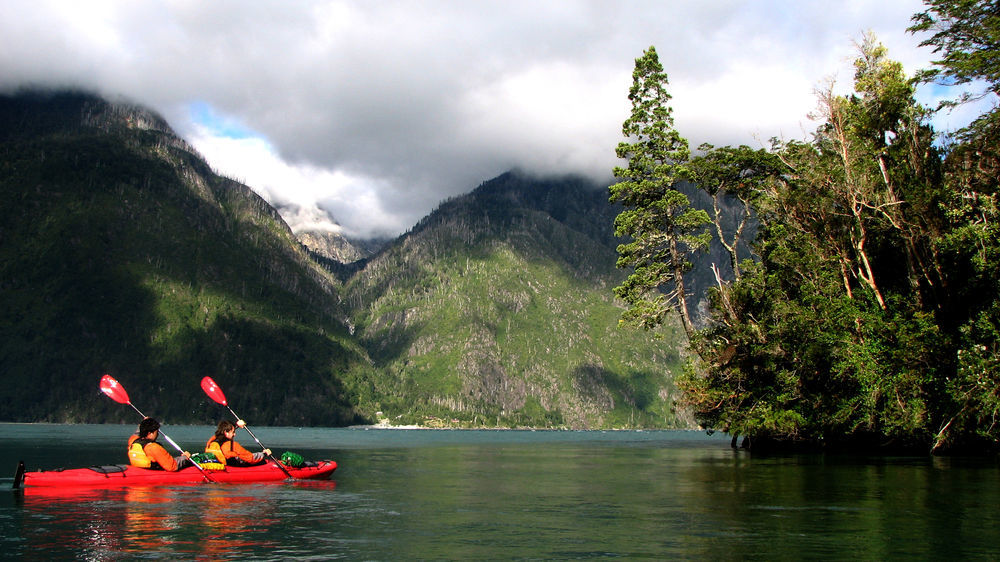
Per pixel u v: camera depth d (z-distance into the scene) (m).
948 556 12.34
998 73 36.31
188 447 65.12
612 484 24.89
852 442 46.53
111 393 23.50
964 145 39.69
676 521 16.17
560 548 13.07
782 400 44.44
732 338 47.38
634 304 53.09
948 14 37.19
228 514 17.06
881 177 43.81
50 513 17.02
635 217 52.03
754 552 12.68
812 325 42.91
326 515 17.08
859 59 44.06
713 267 52.53
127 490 21.38
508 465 37.38
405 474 30.23
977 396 36.84
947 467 32.03
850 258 46.62
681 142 52.53
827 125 45.38
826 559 12.09
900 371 39.16
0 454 46.72
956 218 39.03
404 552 12.73
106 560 12.06
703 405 49.09
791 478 26.77
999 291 37.47
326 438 129.38
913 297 42.19
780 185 48.97
